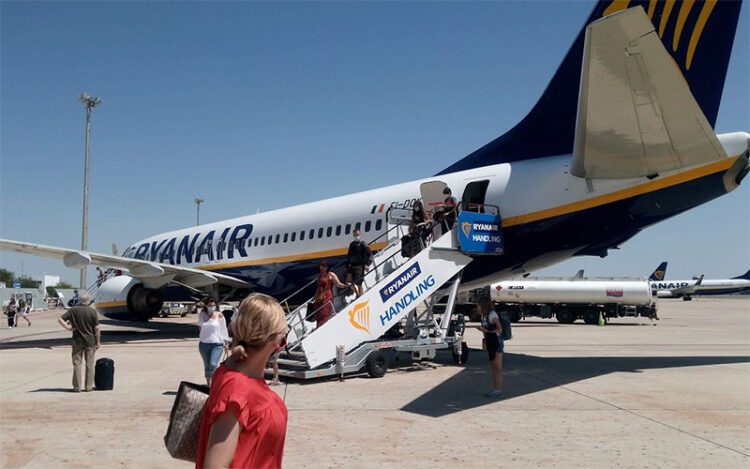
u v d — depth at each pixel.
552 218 13.96
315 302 14.09
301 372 11.79
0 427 8.16
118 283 25.11
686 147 9.59
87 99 42.66
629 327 32.31
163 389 11.16
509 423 8.32
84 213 43.22
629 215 12.94
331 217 19.81
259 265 22.00
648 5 12.34
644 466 6.31
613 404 9.63
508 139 15.85
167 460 6.61
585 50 7.33
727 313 52.16
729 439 7.44
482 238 14.23
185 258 25.52
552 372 13.26
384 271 14.67
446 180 16.58
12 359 16.06
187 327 31.05
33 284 120.31
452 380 12.19
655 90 7.98
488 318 10.39
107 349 18.69
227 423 2.54
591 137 9.33
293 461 6.51
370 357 12.56
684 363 14.80
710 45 11.84
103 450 7.01
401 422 8.41
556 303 36.72
